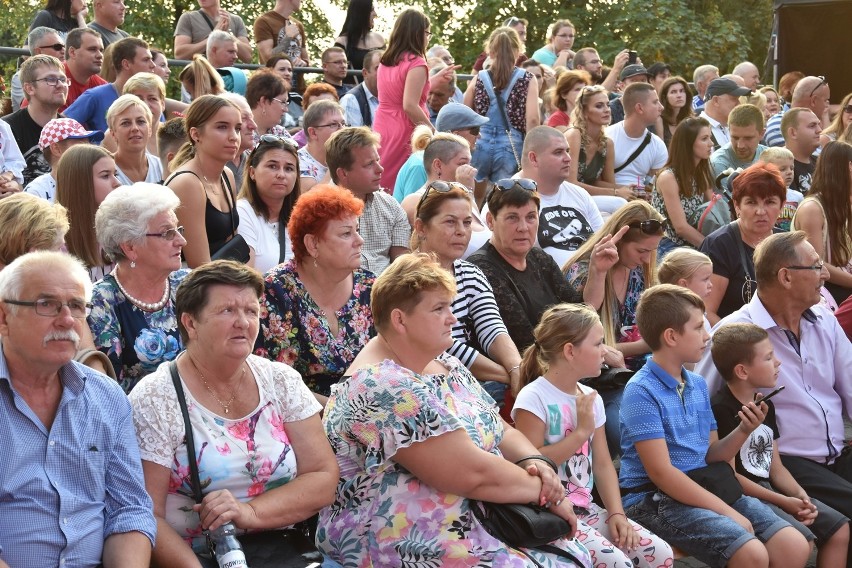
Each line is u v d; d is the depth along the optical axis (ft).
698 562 19.38
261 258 20.43
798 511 17.72
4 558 11.51
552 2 89.10
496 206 19.70
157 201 14.94
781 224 30.09
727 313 23.59
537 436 16.16
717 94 38.52
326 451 13.58
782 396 19.43
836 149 26.03
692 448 17.34
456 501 13.64
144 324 15.02
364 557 13.66
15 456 11.68
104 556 11.96
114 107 22.47
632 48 85.66
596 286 20.36
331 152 21.71
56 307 11.65
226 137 19.89
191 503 12.92
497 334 18.57
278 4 42.34
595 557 15.29
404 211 22.62
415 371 14.16
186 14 39.70
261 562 12.72
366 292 16.98
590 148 31.55
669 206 29.09
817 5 55.01
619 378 18.84
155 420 12.73
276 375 13.61
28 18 64.03
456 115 28.78
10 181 20.54
